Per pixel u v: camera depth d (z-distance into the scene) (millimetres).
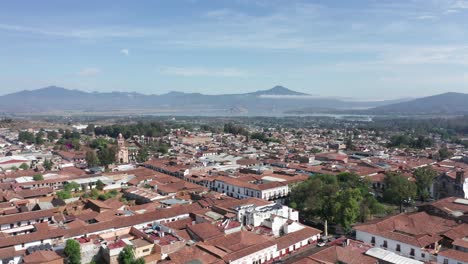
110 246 97500
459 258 90500
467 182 165250
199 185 183375
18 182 183750
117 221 121500
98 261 99000
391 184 158250
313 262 89312
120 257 95312
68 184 179000
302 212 143000
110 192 173250
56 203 150125
